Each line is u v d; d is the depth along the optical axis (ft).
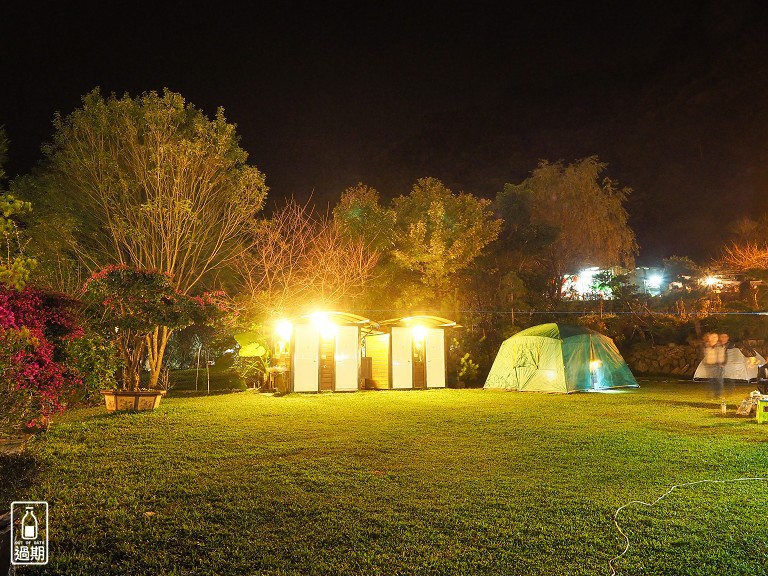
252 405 48.67
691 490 23.45
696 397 57.82
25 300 32.07
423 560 16.55
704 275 110.32
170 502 21.48
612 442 33.19
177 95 59.52
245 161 64.23
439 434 35.53
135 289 46.01
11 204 17.12
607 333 97.76
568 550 17.33
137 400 44.21
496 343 86.69
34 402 29.78
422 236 83.46
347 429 37.09
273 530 18.71
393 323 67.77
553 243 100.78
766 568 16.21
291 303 71.51
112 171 57.77
